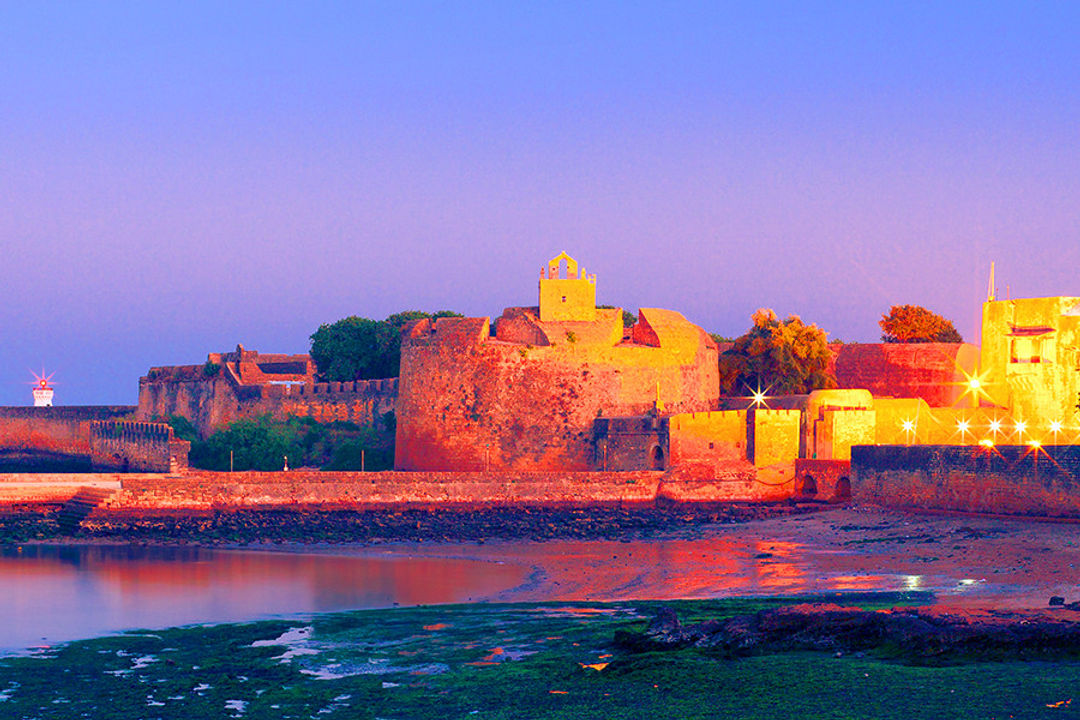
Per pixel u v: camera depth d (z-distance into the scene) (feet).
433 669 121.70
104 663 126.41
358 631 141.69
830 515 260.83
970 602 144.97
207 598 169.78
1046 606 136.46
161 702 110.63
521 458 335.47
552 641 132.16
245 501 288.51
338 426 391.24
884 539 222.48
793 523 257.75
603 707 103.40
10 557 219.20
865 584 170.60
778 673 107.24
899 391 371.15
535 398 335.88
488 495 300.81
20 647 135.44
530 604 159.74
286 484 292.40
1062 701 94.12
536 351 336.70
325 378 448.65
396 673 120.37
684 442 310.45
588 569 198.39
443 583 184.14
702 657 116.47
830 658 111.86
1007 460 231.71
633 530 261.65
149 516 274.77
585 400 336.29
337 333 449.48
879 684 101.65
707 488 301.02
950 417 315.37
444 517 283.79
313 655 129.39
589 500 301.84
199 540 244.42
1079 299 314.35
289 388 403.75
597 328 341.62
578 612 151.43
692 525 266.98
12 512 280.72
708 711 99.66
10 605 163.94
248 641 136.98
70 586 181.68
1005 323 324.39
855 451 272.51
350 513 287.89
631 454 320.70
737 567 195.62
